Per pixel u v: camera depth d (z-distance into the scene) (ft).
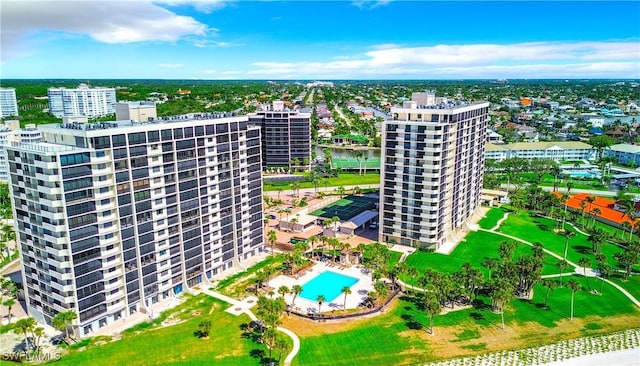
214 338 401.49
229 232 542.57
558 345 398.42
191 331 412.57
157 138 433.48
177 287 485.56
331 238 601.21
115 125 432.66
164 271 467.11
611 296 489.26
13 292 471.62
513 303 468.75
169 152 448.24
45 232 382.42
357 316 440.86
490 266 511.81
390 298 473.67
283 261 576.20
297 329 418.72
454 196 641.81
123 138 403.34
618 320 443.73
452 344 397.39
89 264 396.78
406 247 617.62
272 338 367.45
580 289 469.16
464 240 645.92
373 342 398.42
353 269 553.23
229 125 513.45
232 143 522.47
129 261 429.38
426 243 607.78
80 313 396.16
